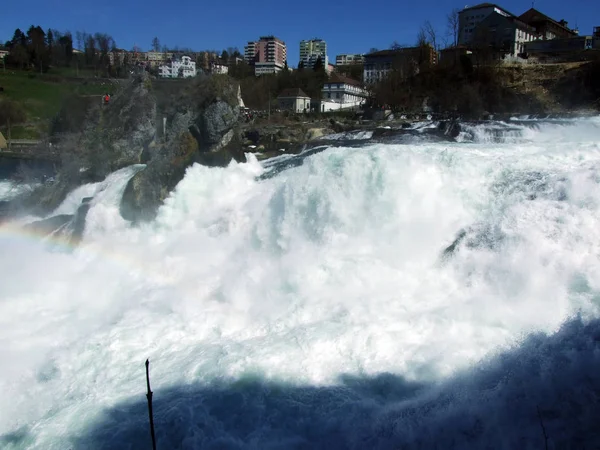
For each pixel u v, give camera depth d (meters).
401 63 59.28
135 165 21.39
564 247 11.48
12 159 32.94
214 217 16.72
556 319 9.77
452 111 45.19
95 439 8.29
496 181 13.97
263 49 182.75
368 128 31.22
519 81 46.81
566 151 16.38
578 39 62.47
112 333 11.73
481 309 10.62
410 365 9.32
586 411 6.74
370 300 11.71
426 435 7.41
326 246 13.96
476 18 84.38
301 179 15.29
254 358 10.04
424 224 13.50
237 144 20.05
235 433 8.12
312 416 8.34
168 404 8.95
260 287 13.03
